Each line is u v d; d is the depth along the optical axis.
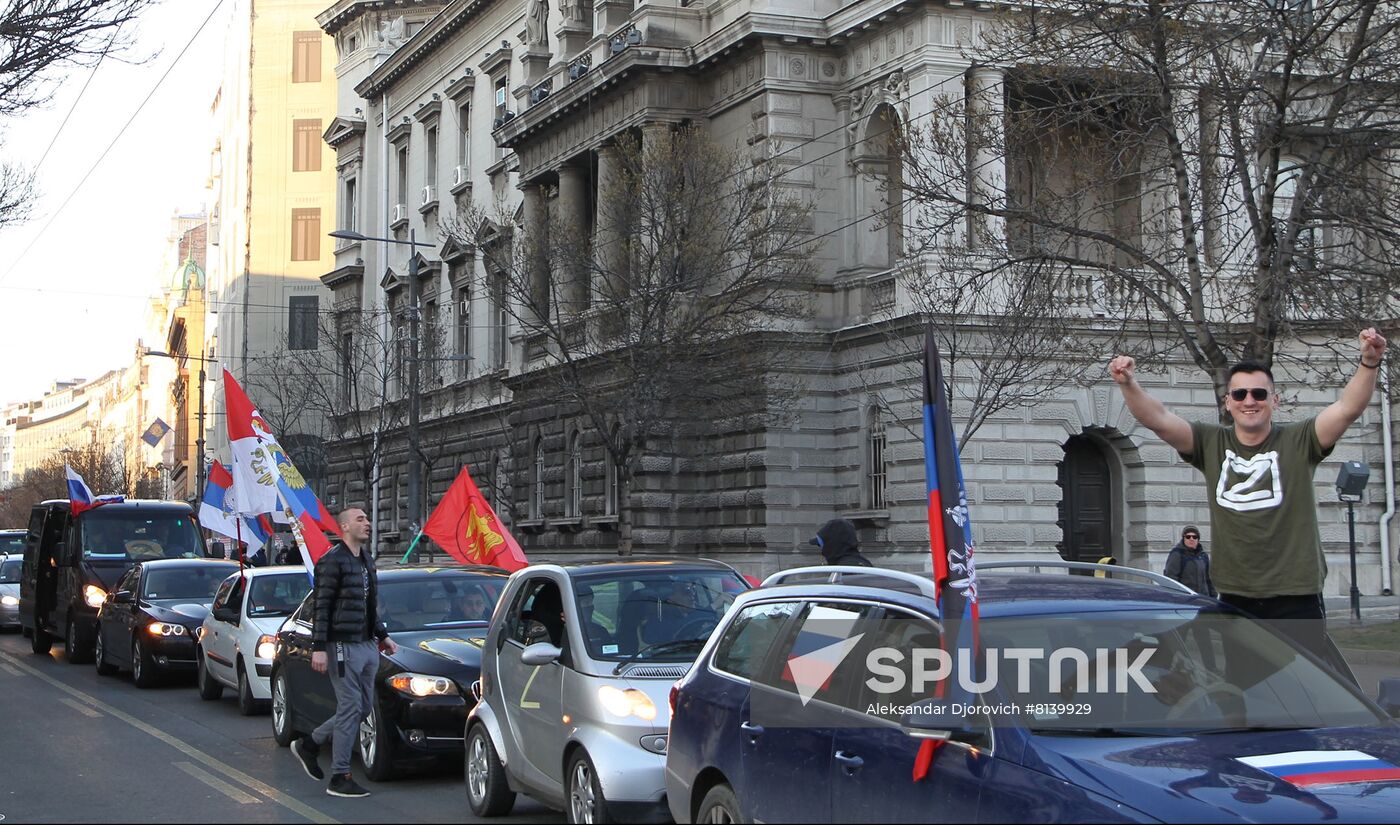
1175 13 17.86
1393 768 6.10
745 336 31.30
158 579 22.70
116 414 179.50
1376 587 33.00
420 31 54.56
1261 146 17.39
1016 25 19.83
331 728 12.14
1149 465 31.64
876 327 30.97
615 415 36.97
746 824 7.61
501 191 47.94
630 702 9.65
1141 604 7.07
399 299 56.53
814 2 34.78
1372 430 33.34
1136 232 20.30
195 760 14.12
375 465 48.22
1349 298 17.38
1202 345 16.80
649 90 36.50
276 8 81.25
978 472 30.11
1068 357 26.53
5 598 34.91
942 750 6.41
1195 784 5.79
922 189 21.56
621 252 31.70
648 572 11.02
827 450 33.72
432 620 14.02
